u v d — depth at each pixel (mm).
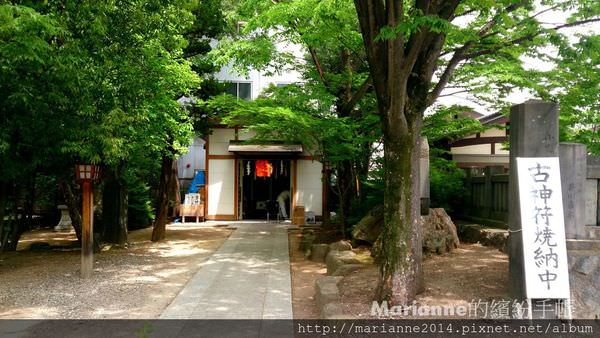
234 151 16719
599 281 4684
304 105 11000
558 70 8195
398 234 4977
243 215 18641
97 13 7430
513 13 6941
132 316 5672
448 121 10141
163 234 12922
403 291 4871
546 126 4523
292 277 8070
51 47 6383
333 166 12062
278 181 18953
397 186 5020
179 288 7184
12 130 7180
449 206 10406
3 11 5355
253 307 6047
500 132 14820
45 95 6945
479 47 7184
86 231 8000
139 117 8336
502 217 8531
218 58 10438
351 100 10594
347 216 11422
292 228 15562
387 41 4883
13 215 11422
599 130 8672
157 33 8852
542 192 4422
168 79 9641
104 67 7867
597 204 5406
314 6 8609
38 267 8930
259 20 9352
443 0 5215
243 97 18469
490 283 5414
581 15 6016
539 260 4340
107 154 7379
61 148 7402
